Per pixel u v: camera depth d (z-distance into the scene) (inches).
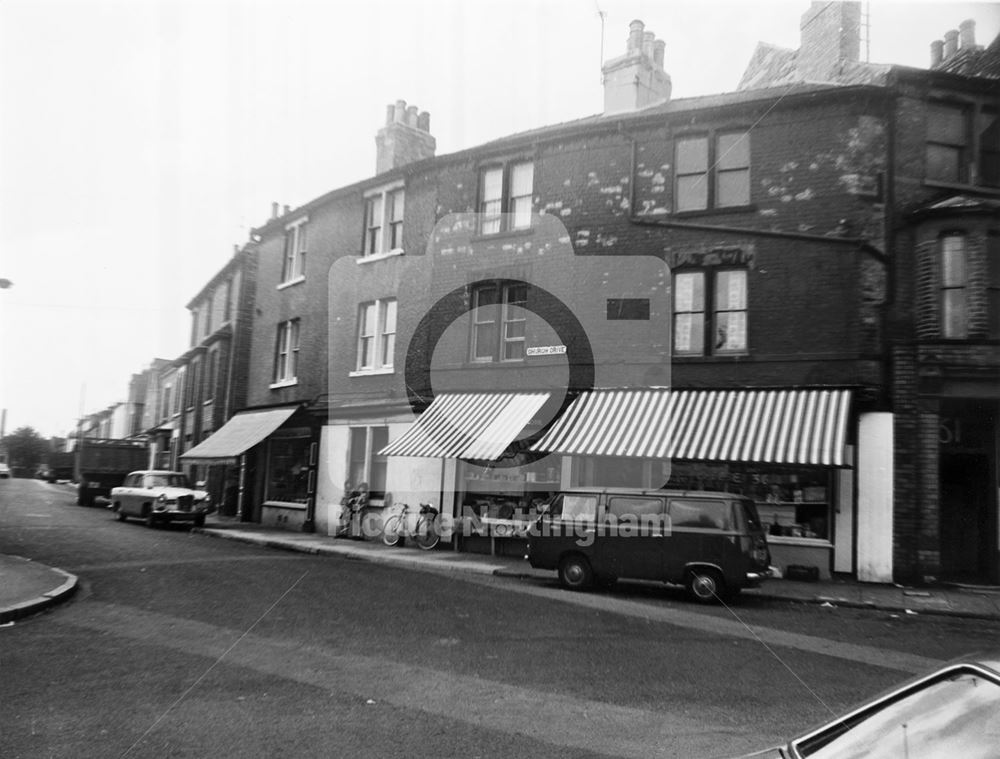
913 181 563.8
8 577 430.9
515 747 194.9
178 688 239.8
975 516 547.2
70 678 248.4
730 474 581.3
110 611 366.0
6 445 3147.1
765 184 596.1
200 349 1210.6
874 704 95.5
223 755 184.1
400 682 255.1
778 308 576.7
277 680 253.3
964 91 573.3
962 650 325.1
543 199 684.1
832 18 676.7
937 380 525.3
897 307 548.4
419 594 440.1
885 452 534.9
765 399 557.0
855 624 387.2
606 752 191.8
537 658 294.5
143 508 893.2
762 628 369.1
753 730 211.2
